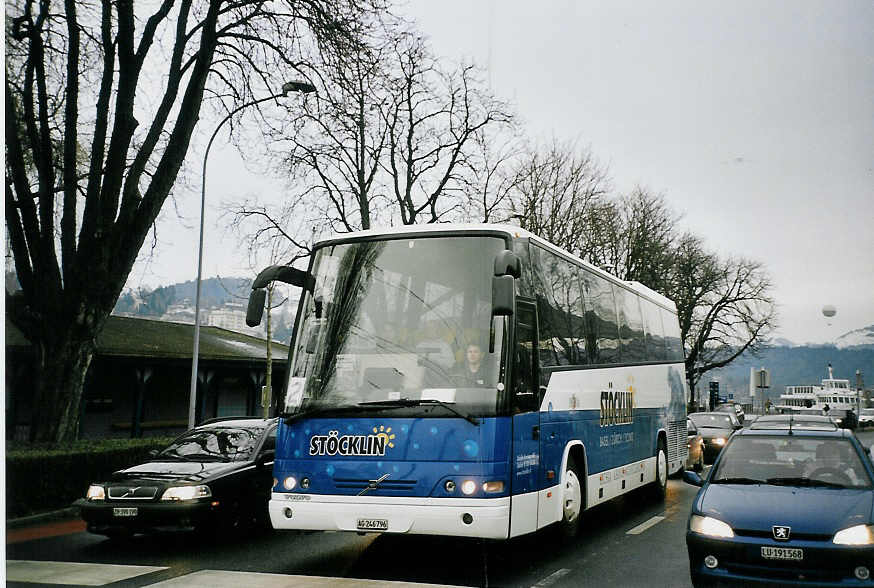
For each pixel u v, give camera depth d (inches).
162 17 689.6
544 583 322.7
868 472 318.7
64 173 673.0
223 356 1455.5
